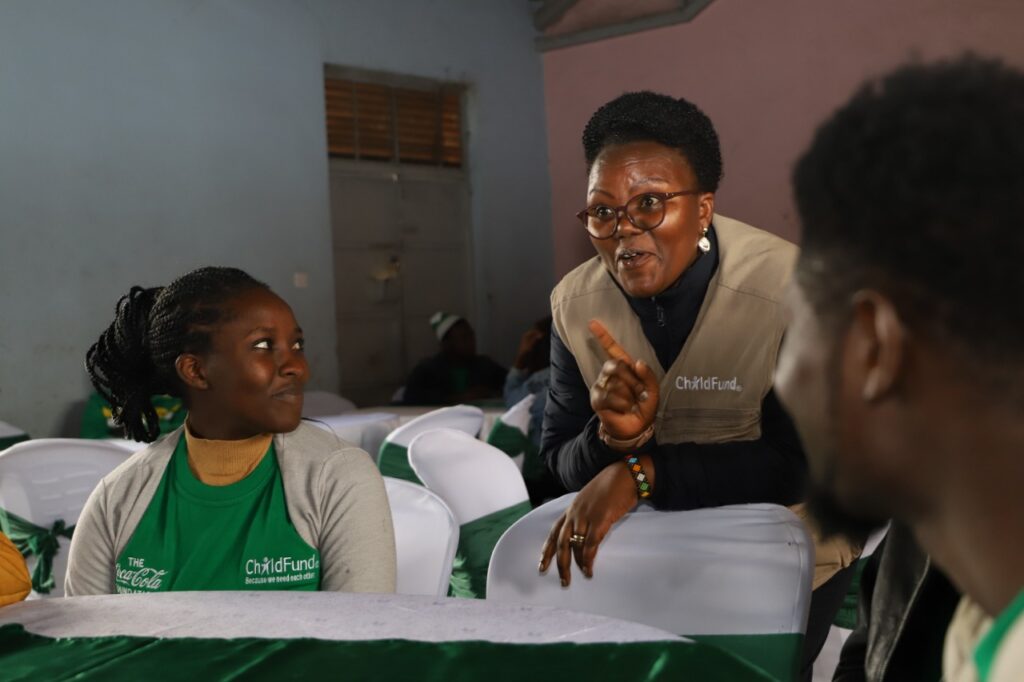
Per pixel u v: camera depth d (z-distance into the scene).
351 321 7.22
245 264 6.51
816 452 0.50
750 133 6.98
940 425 0.45
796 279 0.50
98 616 1.11
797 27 6.72
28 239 5.68
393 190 7.43
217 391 1.35
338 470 1.40
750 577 1.25
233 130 6.48
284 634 1.01
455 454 2.12
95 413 5.40
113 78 5.99
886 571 1.06
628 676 0.86
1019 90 0.43
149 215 6.12
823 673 1.68
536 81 8.07
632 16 7.50
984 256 0.42
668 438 1.42
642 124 1.31
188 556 1.35
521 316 8.02
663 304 1.40
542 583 1.34
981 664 0.43
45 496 2.10
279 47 6.69
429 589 1.56
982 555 0.45
